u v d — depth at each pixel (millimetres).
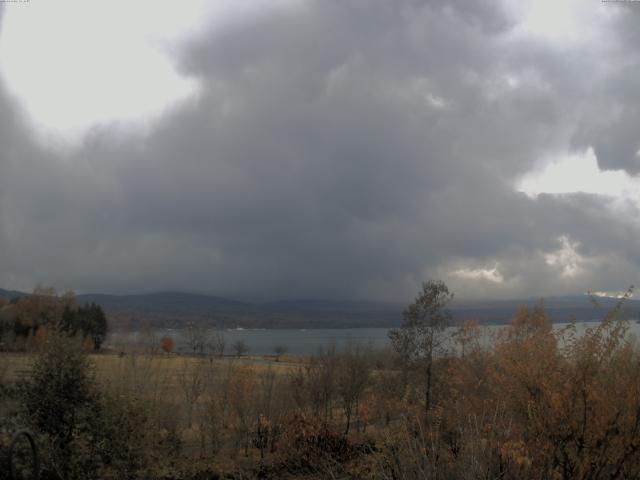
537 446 6832
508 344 10375
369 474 9086
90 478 11320
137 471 11977
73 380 11867
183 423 17203
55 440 11281
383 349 24203
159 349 31453
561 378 7051
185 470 13539
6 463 9898
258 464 14812
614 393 6773
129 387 13289
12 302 51906
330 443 14062
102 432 11711
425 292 18844
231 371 19250
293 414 16328
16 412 11375
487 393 10109
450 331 17625
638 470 6555
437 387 15984
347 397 19703
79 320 47625
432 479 7125
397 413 15609
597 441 6672
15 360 12469
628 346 7145
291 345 92500
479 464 6941
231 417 17766
